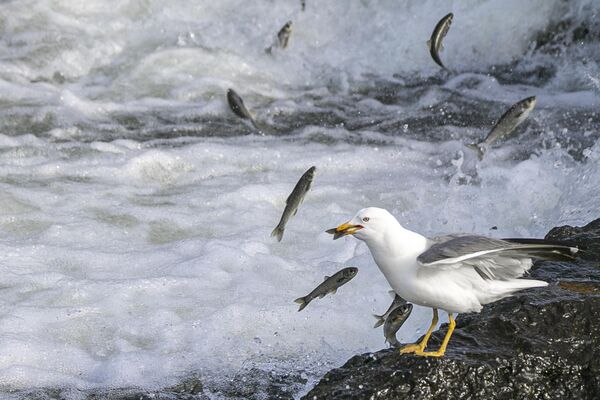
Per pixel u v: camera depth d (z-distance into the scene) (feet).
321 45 69.10
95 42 66.23
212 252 38.06
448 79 65.10
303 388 29.01
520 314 27.02
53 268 36.73
